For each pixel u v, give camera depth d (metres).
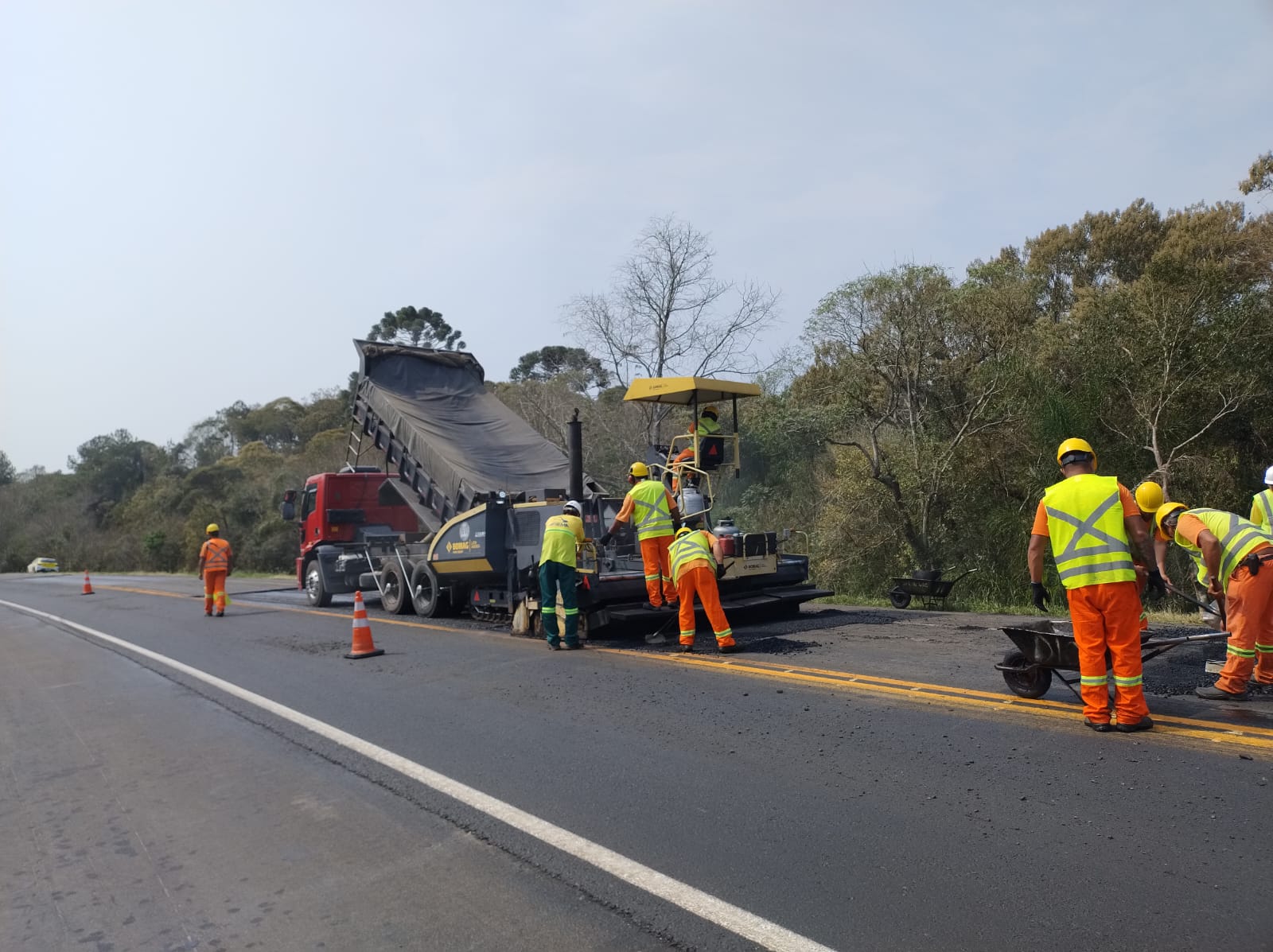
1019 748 5.19
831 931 3.31
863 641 9.20
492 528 11.52
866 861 3.87
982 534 15.92
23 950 3.68
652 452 11.54
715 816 4.52
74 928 3.86
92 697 8.98
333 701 7.85
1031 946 3.10
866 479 16.75
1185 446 14.15
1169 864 3.63
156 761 6.38
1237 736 5.12
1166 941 3.07
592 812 4.71
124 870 4.46
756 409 21.52
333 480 16.64
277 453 62.28
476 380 14.95
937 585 13.33
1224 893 3.37
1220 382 13.74
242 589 24.30
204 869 4.39
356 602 10.16
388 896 3.92
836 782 4.87
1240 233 17.88
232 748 6.57
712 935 3.36
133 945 3.66
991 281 16.81
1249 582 5.93
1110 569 5.34
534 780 5.29
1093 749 5.09
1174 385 14.05
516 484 12.52
